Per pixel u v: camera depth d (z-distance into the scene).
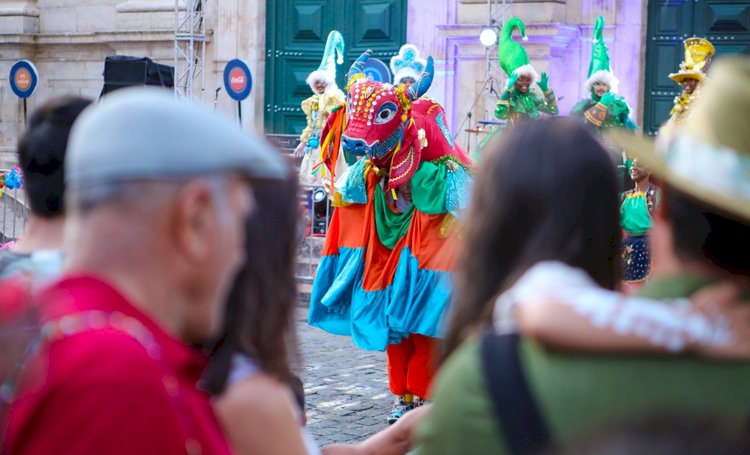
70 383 1.82
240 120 17.22
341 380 10.48
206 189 1.99
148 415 1.83
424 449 2.20
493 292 2.62
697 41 10.22
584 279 2.27
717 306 2.10
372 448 3.22
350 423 8.86
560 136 2.63
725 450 1.25
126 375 1.84
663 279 2.24
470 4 19.61
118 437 1.79
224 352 2.70
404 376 8.54
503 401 2.08
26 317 2.02
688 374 2.04
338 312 8.80
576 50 19.02
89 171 1.95
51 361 1.87
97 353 1.85
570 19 19.05
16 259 3.28
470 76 19.69
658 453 1.24
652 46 19.05
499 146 2.67
